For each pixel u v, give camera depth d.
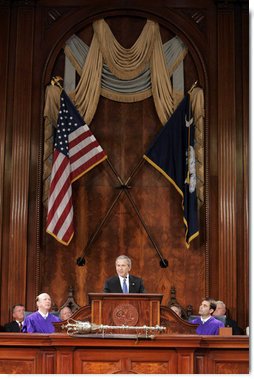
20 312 12.28
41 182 13.82
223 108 13.95
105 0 14.22
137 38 14.23
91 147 13.60
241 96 14.04
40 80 14.04
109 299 8.31
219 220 13.66
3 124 13.84
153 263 13.75
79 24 14.23
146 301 8.31
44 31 14.17
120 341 8.03
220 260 13.52
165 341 8.05
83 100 14.04
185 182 13.60
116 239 13.83
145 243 13.82
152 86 14.08
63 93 13.75
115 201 13.88
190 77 14.16
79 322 8.18
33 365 8.22
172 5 14.22
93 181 13.97
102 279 13.71
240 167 13.86
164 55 14.16
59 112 13.67
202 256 13.74
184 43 14.20
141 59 14.12
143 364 8.12
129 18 14.29
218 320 10.25
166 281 13.70
